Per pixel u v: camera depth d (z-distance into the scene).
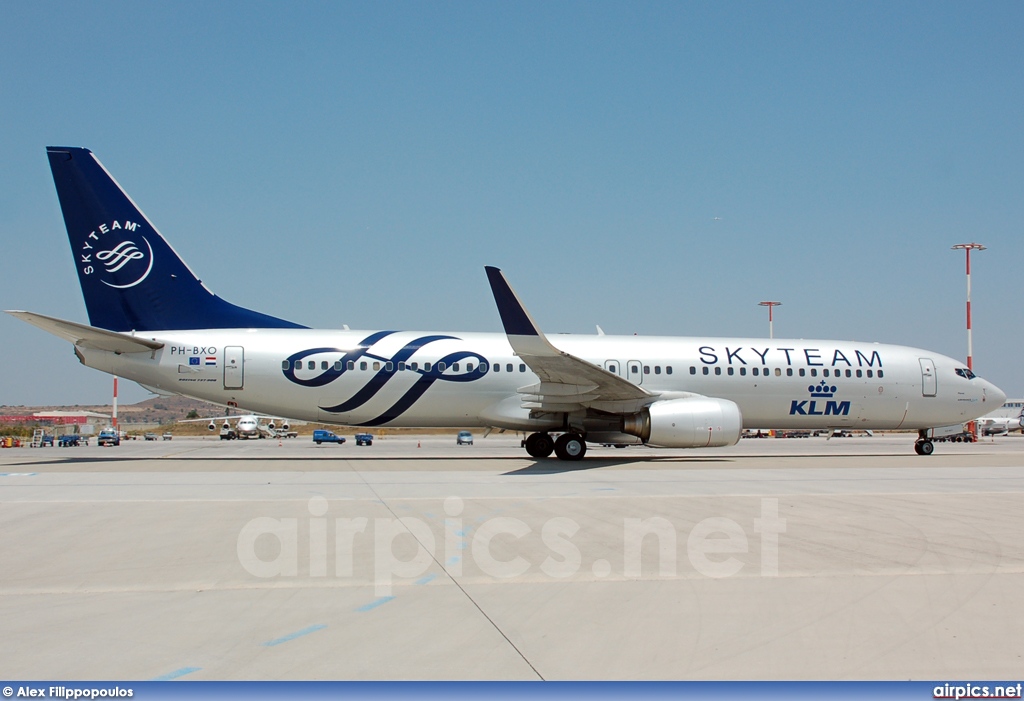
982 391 31.33
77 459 28.52
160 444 58.88
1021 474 21.36
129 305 26.38
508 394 27.09
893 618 7.60
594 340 28.86
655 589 8.58
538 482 18.75
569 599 8.18
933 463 25.92
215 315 27.03
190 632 7.11
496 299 23.05
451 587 8.65
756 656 6.58
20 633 7.08
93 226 26.22
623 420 26.36
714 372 28.77
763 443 52.50
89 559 10.03
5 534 11.64
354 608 7.85
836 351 30.23
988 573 9.35
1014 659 6.57
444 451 39.19
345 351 26.62
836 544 11.03
